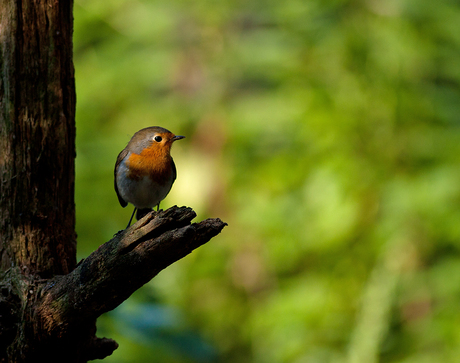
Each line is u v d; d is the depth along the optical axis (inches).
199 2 528.4
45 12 201.2
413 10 442.0
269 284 477.7
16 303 183.5
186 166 489.1
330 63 452.8
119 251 163.5
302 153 453.7
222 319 481.4
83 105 498.3
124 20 548.1
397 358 412.5
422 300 425.1
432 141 428.5
